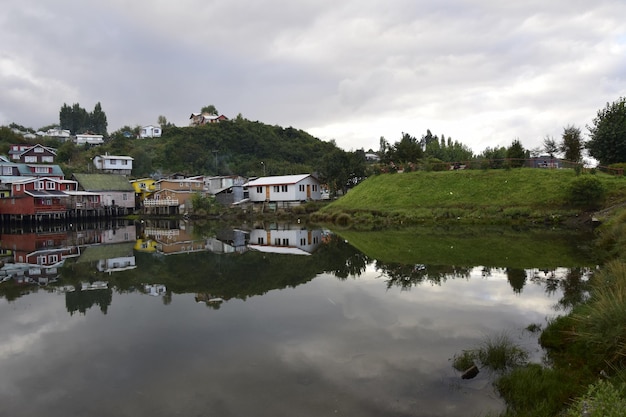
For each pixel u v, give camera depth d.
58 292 16.64
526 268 17.62
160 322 12.35
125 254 27.39
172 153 102.31
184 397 7.82
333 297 14.44
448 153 76.25
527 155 50.38
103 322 12.53
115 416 7.29
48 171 71.31
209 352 9.91
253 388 8.02
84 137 118.56
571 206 35.34
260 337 10.76
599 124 46.62
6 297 15.93
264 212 59.59
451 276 16.75
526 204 37.47
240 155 107.62
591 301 10.91
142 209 73.31
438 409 6.96
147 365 9.30
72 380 8.70
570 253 20.73
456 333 10.45
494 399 7.19
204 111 153.88
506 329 10.54
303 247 28.28
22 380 8.77
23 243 35.06
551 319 11.12
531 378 7.44
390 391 7.64
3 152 82.62
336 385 7.96
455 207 40.72
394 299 13.83
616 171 39.84
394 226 38.59
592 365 7.80
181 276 19.39
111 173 85.00
